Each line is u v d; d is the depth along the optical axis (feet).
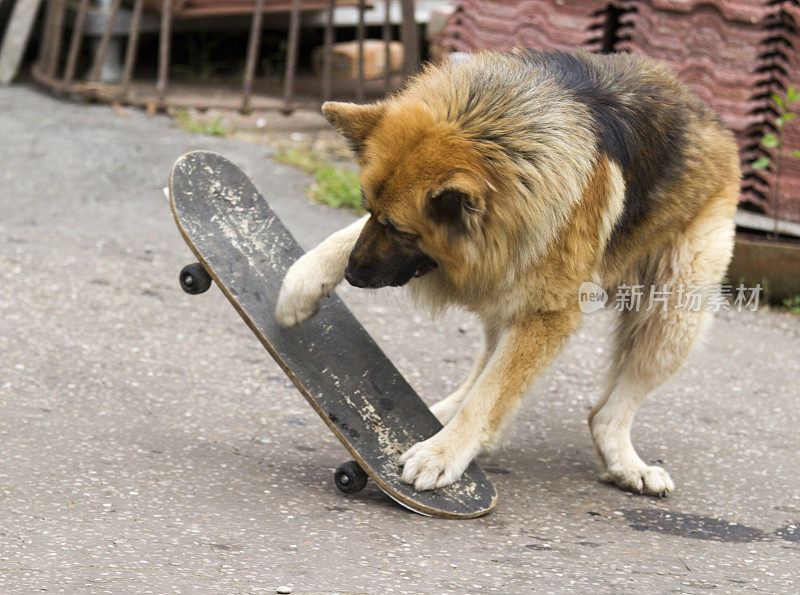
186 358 15.12
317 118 31.91
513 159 10.34
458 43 26.27
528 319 11.39
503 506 11.41
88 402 12.98
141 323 16.30
